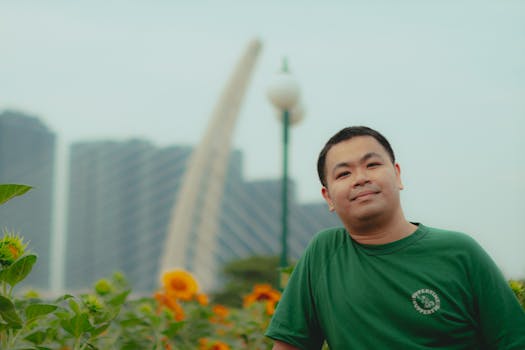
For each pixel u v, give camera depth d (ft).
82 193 513.04
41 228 529.86
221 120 261.44
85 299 9.36
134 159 508.53
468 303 6.24
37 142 566.36
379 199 6.46
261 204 386.32
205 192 262.26
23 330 8.07
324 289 6.77
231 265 146.00
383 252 6.52
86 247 497.87
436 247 6.41
